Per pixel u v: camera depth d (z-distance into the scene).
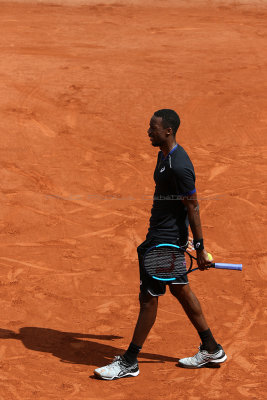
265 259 25.09
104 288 22.50
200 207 30.34
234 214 29.56
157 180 16.42
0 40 63.00
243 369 17.23
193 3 89.31
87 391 15.98
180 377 16.80
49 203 30.72
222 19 80.62
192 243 17.36
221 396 15.80
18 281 22.84
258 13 85.12
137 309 21.00
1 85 47.84
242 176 34.62
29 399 15.53
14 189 32.16
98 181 33.75
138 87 49.53
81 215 29.42
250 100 47.56
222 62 58.53
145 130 41.72
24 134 39.62
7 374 16.77
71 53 59.28
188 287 16.80
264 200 31.30
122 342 18.83
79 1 87.25
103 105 45.50
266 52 63.19
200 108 45.78
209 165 36.25
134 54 60.38
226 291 22.34
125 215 29.47
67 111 43.97
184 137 40.81
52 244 26.28
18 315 20.39
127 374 16.67
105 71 53.38
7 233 27.28
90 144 39.00
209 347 17.09
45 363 17.42
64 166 35.50
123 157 37.25
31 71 51.97
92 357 17.88
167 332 19.39
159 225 16.55
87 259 24.91
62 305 21.16
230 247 26.17
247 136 41.22
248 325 19.88
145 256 16.28
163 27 74.62
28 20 74.88
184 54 61.22
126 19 78.75
